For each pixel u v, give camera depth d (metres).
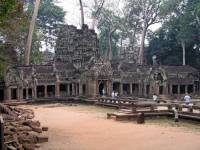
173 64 91.62
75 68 70.62
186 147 24.58
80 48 74.12
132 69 72.94
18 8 31.62
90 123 37.53
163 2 91.38
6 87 61.56
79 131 31.91
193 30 84.69
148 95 70.62
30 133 27.08
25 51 69.00
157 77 72.38
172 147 24.64
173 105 41.44
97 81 67.81
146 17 93.38
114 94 62.41
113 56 115.69
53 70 68.19
